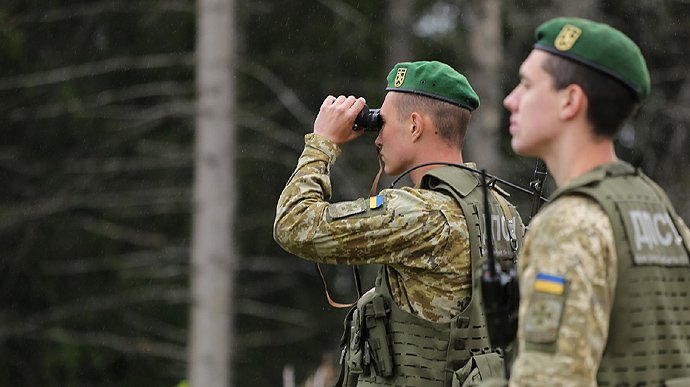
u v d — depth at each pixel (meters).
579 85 4.63
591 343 4.29
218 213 21.92
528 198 25.06
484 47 23.02
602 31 4.65
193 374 22.12
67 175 27.31
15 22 26.47
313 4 27.12
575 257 4.34
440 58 25.59
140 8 26.08
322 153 6.86
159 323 28.47
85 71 25.42
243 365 28.84
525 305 4.40
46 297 27.97
